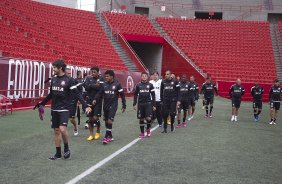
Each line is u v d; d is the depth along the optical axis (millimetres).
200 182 5398
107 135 8539
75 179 5254
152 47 35156
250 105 24906
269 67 31188
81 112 15141
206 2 41281
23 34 23297
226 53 33500
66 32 30188
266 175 6035
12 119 11945
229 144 9047
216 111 19031
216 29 36969
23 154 6922
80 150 7516
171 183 5273
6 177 5281
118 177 5477
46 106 16484
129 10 41625
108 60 28438
